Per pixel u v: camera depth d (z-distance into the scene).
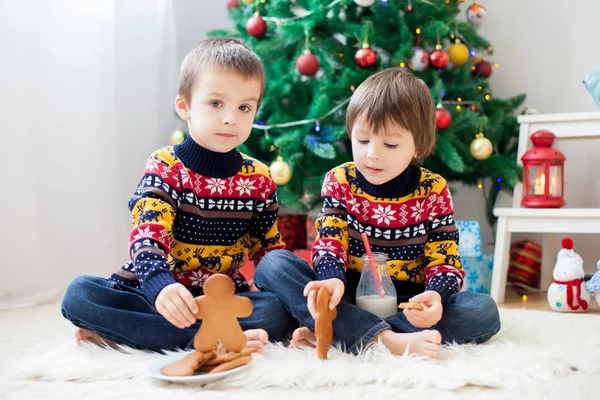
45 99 2.01
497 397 0.96
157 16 2.32
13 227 1.94
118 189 2.21
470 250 2.11
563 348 1.16
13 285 1.94
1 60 1.90
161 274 1.12
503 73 2.61
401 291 1.37
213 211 1.33
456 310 1.21
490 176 2.40
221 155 1.32
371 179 1.30
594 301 2.06
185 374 1.01
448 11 2.21
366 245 1.29
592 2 2.47
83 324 1.21
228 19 2.68
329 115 2.17
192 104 1.29
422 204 1.36
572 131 2.19
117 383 1.04
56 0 2.02
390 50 2.21
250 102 1.29
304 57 2.06
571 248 1.95
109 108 2.16
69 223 2.08
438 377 1.01
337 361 1.08
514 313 1.75
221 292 1.06
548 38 2.54
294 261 1.29
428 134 1.31
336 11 2.16
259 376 1.01
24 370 1.08
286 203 2.20
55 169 2.04
